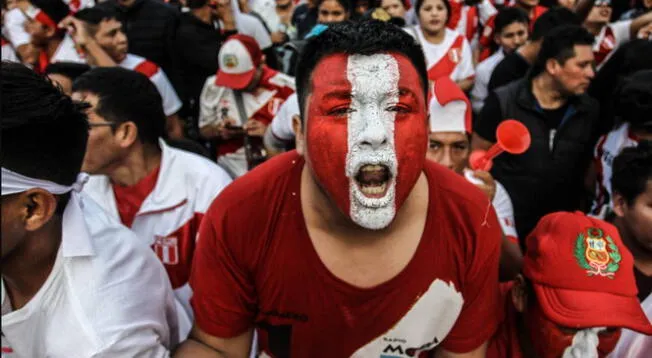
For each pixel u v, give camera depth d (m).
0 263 1.10
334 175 1.00
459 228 1.14
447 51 3.50
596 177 2.39
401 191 1.00
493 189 1.69
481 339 1.23
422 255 1.12
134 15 3.99
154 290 1.28
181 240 1.78
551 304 1.17
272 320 1.21
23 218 1.06
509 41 3.76
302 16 4.99
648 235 1.53
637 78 2.19
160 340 1.29
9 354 1.27
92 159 1.68
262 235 1.14
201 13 3.80
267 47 3.92
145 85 1.75
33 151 1.04
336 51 1.01
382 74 0.98
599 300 1.15
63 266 1.13
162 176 1.78
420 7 3.49
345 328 1.17
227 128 3.00
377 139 0.95
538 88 2.52
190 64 3.78
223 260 1.17
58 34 3.86
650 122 2.12
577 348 1.17
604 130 2.54
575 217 1.24
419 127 1.00
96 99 1.64
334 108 0.99
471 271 1.16
